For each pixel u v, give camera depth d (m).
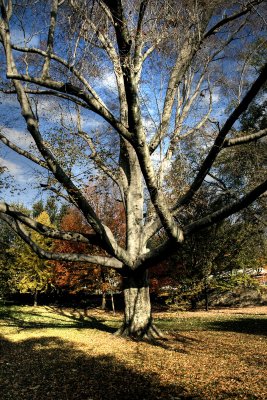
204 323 17.58
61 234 11.33
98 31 10.59
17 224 11.43
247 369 7.75
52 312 25.38
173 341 11.59
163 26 10.52
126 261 11.84
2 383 6.86
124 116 13.47
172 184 13.19
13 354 9.46
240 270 28.86
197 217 18.66
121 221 25.69
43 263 28.84
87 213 10.80
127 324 12.55
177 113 13.41
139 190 13.38
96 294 37.03
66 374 7.47
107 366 8.10
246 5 9.65
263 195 9.55
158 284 26.84
